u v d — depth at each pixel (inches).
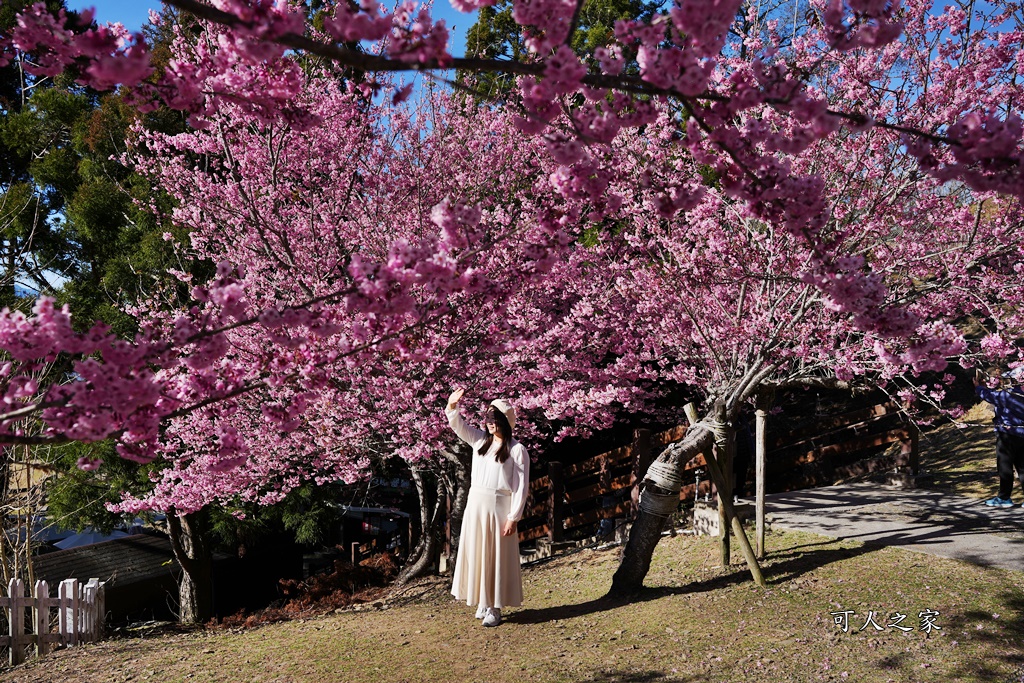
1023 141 140.5
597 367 391.5
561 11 103.9
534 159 378.6
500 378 346.6
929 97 241.0
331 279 340.2
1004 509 321.7
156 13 281.0
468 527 247.1
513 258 260.2
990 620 209.6
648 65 98.1
